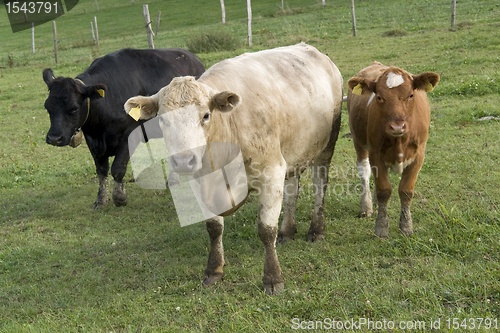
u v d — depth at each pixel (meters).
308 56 5.40
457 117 8.81
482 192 5.78
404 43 15.56
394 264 4.48
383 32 17.98
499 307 3.50
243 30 23.41
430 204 5.68
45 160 9.62
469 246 4.47
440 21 18.31
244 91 4.19
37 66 20.44
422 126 4.90
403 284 4.03
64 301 4.62
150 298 4.49
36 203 7.57
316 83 5.12
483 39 14.12
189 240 5.85
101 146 7.11
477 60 12.09
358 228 5.51
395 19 20.25
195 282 4.70
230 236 5.82
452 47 13.93
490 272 3.88
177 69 8.09
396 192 6.35
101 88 6.44
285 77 4.79
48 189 8.18
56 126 6.47
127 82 7.27
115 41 25.98
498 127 8.11
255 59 4.79
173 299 4.42
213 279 4.70
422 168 6.95
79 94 6.52
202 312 4.12
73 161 9.47
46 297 4.76
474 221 4.88
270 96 4.34
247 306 4.05
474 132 8.06
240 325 3.74
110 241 6.08
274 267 4.39
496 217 4.92
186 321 3.99
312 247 5.13
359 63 13.96
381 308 3.71
